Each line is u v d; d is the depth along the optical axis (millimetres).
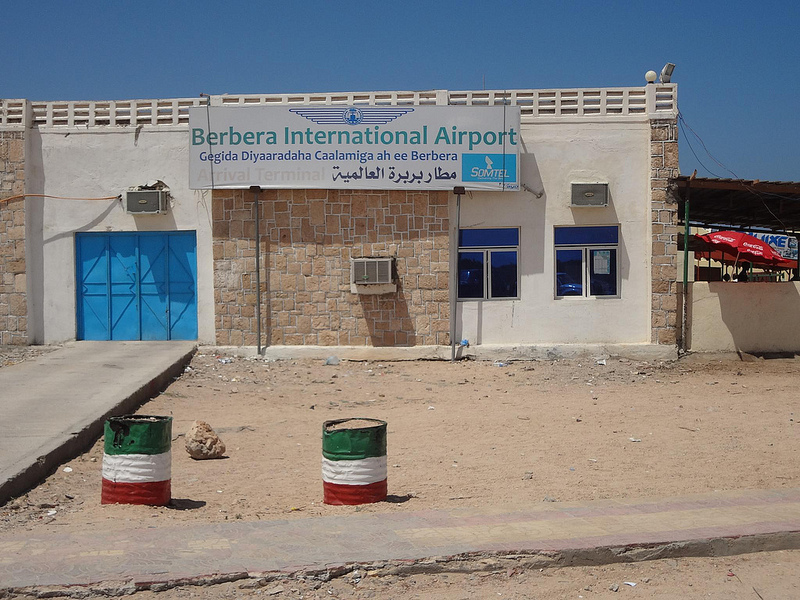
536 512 6918
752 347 16953
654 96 16594
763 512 6891
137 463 7344
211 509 7289
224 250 16828
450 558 5699
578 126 16688
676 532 6250
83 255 17234
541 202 16781
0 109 16984
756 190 16328
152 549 5840
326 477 7469
